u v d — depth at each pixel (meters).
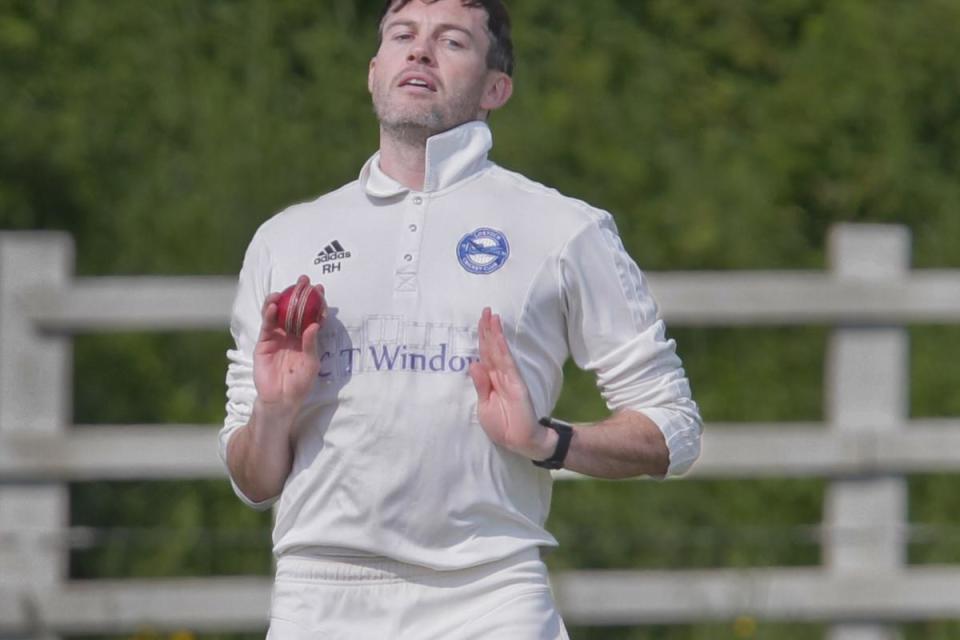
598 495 26.75
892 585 23.86
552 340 12.04
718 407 28.33
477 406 11.59
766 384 28.78
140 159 28.41
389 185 12.20
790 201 30.30
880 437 23.73
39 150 28.03
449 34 12.30
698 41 31.12
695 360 29.00
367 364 11.64
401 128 12.16
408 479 11.51
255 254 12.52
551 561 25.86
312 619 11.77
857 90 30.75
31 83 28.50
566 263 11.95
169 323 22.88
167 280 24.11
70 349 25.70
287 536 11.98
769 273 28.92
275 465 12.02
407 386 11.55
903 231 23.94
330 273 11.95
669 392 12.22
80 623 23.05
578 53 30.06
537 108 29.17
